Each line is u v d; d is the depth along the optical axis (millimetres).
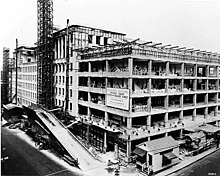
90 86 52594
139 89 45375
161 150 34094
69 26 56906
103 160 38188
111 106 43906
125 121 44688
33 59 92125
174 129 45094
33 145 47469
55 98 64375
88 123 46469
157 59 43594
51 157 40156
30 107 60906
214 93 62781
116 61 48062
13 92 100562
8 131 59906
